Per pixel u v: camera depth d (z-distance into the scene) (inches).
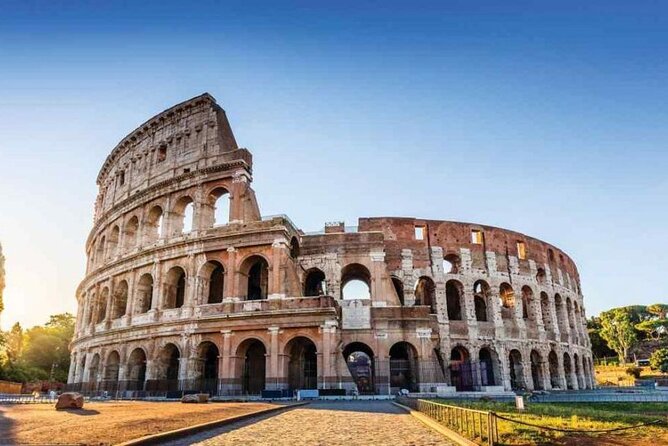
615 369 4960.6
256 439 789.2
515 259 3161.9
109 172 3417.8
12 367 4101.9
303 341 2357.3
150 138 3021.7
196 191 2608.3
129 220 2908.5
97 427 860.0
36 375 4291.3
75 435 761.6
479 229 3129.9
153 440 727.7
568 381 3280.0
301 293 2445.9
